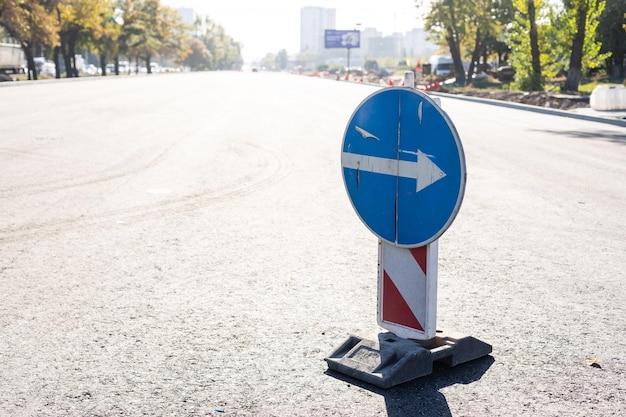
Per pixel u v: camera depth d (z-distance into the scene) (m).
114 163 10.99
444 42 67.25
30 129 15.78
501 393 3.35
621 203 8.20
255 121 18.95
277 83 57.94
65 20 70.44
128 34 96.88
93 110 22.05
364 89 46.09
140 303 4.65
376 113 3.59
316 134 15.69
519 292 4.91
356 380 3.49
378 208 3.65
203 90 39.66
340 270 5.44
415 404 3.23
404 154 3.48
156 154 12.09
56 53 71.50
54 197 8.26
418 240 3.50
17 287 4.99
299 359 3.74
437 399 3.29
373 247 6.16
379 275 3.77
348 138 3.75
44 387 3.40
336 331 4.14
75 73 77.56
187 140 14.23
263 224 7.02
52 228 6.78
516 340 4.03
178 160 11.41
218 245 6.20
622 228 6.95
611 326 4.26
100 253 5.91
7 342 3.97
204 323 4.28
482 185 9.38
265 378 3.51
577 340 4.03
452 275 5.32
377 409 3.18
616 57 54.34
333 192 8.77
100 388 3.39
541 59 39.09
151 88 41.72
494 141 15.02
